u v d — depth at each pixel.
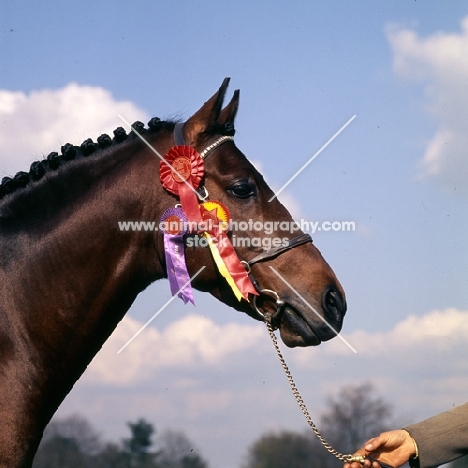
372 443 2.42
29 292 2.72
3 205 2.81
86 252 2.79
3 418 2.60
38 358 2.70
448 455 2.45
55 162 2.87
